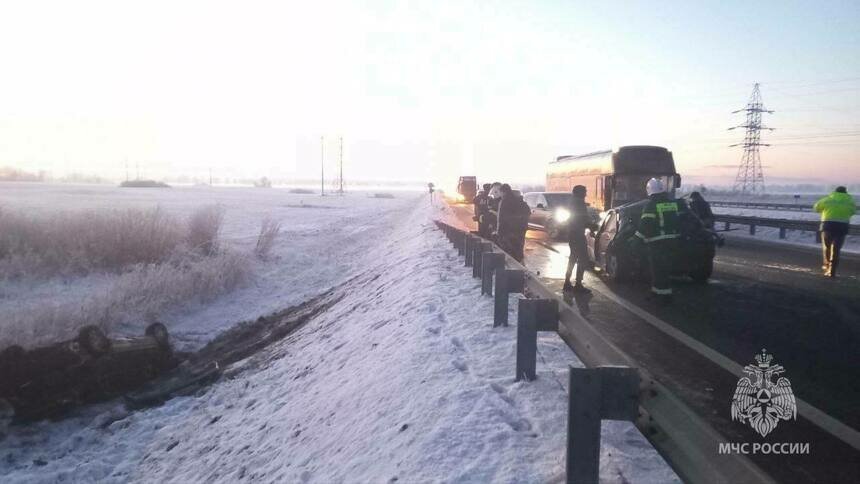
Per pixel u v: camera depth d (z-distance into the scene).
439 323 8.12
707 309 10.19
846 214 13.91
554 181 33.62
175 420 10.19
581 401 3.37
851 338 8.09
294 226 43.06
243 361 13.28
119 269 21.47
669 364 6.86
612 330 8.59
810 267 16.09
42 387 10.88
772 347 7.62
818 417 5.23
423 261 14.79
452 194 73.25
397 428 5.14
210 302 19.27
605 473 3.84
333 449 5.75
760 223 27.69
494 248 10.28
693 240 12.70
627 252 12.92
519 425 4.62
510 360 6.22
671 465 3.15
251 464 6.87
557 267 16.03
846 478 4.06
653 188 10.55
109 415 10.84
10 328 12.85
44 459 9.43
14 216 22.12
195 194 104.31
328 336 12.05
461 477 3.94
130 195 86.62
